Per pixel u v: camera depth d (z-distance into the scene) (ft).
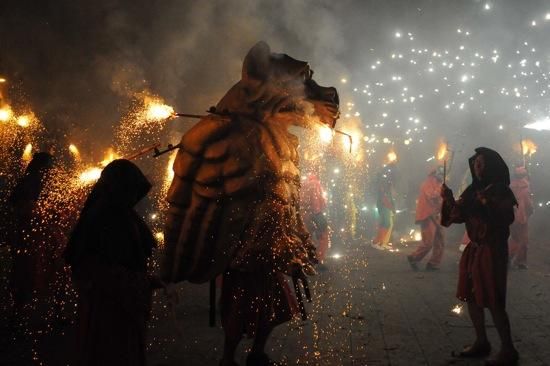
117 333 12.67
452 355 17.78
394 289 28.22
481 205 17.13
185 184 16.76
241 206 16.42
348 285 29.55
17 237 22.52
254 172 16.58
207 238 16.42
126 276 12.79
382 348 18.66
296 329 21.08
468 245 17.88
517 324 21.20
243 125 17.07
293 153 17.78
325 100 17.90
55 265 22.77
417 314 22.95
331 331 20.72
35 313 24.17
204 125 16.96
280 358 17.93
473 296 17.62
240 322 16.07
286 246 16.34
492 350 18.16
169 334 20.89
